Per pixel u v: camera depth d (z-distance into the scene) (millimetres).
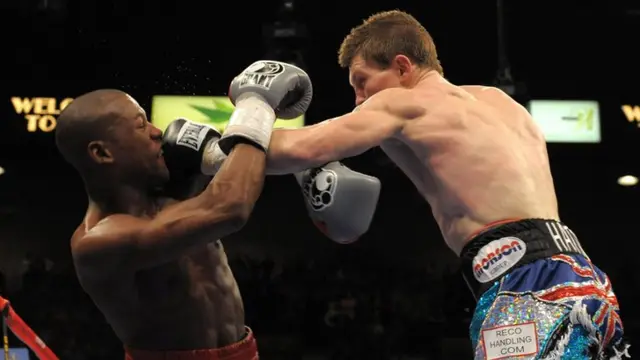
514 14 9094
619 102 9641
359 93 2562
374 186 2441
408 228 10555
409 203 10539
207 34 8555
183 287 2238
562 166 10602
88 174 2232
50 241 10477
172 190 2350
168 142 2303
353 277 9547
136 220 2107
